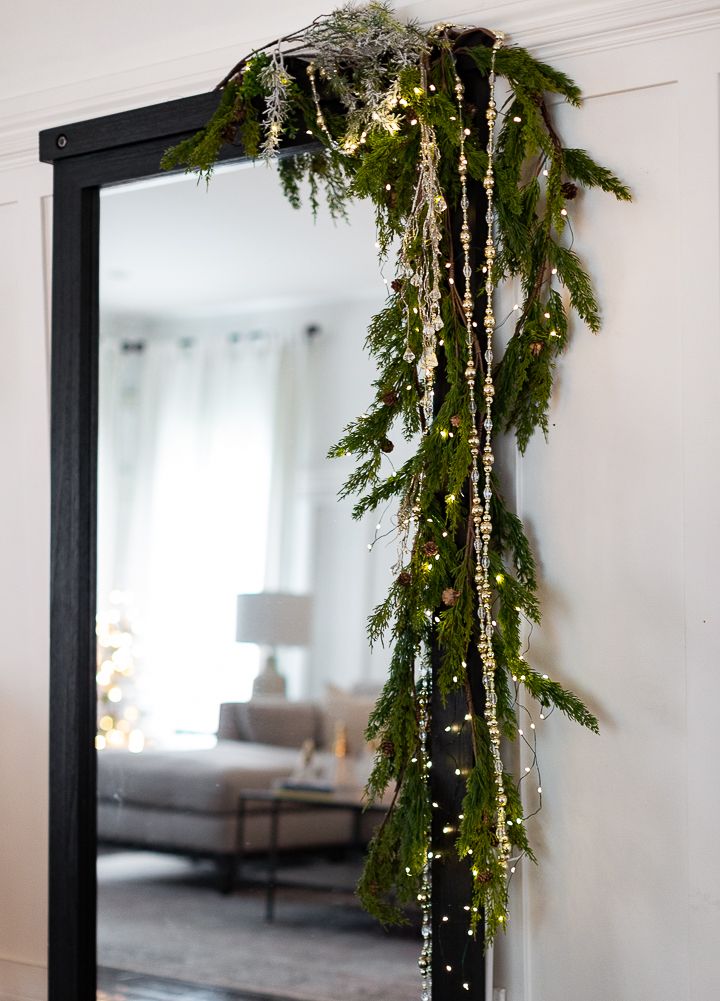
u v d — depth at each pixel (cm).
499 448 219
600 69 213
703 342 203
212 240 261
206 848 280
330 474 325
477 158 212
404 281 216
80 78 268
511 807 203
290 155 242
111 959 266
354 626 293
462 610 207
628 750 207
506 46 219
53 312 266
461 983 213
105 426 309
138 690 283
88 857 258
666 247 207
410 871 210
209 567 324
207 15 253
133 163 255
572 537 213
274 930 270
